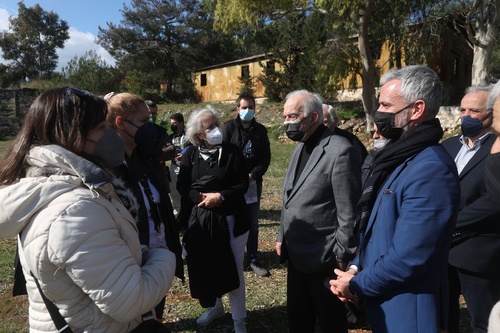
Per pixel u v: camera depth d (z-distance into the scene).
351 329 3.70
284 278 4.81
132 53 40.03
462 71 26.42
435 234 1.76
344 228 2.70
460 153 3.18
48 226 1.41
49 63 60.28
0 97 31.83
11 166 1.55
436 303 1.86
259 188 5.10
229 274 3.34
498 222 2.57
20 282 1.79
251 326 3.79
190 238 3.38
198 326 3.80
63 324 1.50
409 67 2.00
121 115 2.58
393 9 18.08
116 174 2.18
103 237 1.46
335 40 19.78
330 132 2.91
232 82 31.48
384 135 2.04
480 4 16.78
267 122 22.75
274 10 18.89
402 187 1.88
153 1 39.53
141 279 1.56
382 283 1.84
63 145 1.55
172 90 37.88
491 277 2.63
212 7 27.42
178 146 6.91
